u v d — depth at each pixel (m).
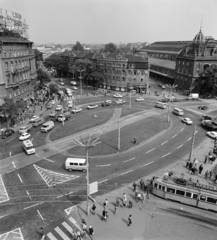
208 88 106.81
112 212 30.94
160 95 109.81
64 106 88.88
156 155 47.31
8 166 43.69
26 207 32.25
